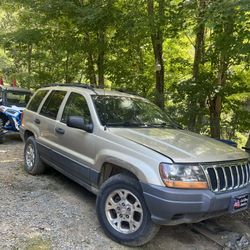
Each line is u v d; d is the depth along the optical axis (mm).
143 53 12852
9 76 17906
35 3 10727
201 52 10250
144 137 4492
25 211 4875
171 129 5293
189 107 9930
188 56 12766
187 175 3775
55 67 14328
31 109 6949
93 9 9688
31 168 6641
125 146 4324
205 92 9922
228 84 10492
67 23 11336
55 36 12039
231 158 4207
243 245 4387
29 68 16062
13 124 10539
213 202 3785
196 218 3844
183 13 8539
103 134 4719
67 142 5410
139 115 5434
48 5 10141
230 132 12148
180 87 9930
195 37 11297
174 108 9992
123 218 4168
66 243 4051
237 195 4016
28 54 14406
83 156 4992
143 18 9281
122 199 4191
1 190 5711
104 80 13242
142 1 10273
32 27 12906
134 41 11594
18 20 15594
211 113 10875
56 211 4953
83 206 5219
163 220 3775
